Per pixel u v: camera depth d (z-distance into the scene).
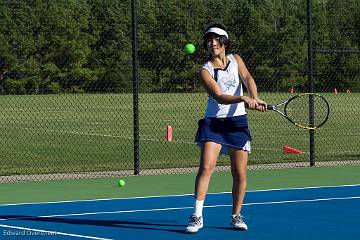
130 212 13.23
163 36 45.78
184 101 54.56
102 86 49.03
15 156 23.70
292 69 40.97
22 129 34.81
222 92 11.05
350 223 12.05
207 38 11.05
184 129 34.34
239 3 42.34
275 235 11.08
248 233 11.23
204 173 11.13
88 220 12.40
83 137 30.41
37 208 13.70
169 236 11.02
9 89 46.41
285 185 16.69
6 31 44.88
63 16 47.97
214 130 11.09
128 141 28.61
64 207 13.81
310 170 19.45
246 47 37.53
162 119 41.22
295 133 31.95
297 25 42.81
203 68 11.05
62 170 19.88
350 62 40.66
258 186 16.53
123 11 48.34
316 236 11.02
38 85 47.56
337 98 57.84
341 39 43.97
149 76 46.03
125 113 46.47
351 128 34.84
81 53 48.84
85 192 15.84
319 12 44.22
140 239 10.82
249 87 11.20
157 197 15.01
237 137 11.14
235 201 11.43
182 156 23.53
